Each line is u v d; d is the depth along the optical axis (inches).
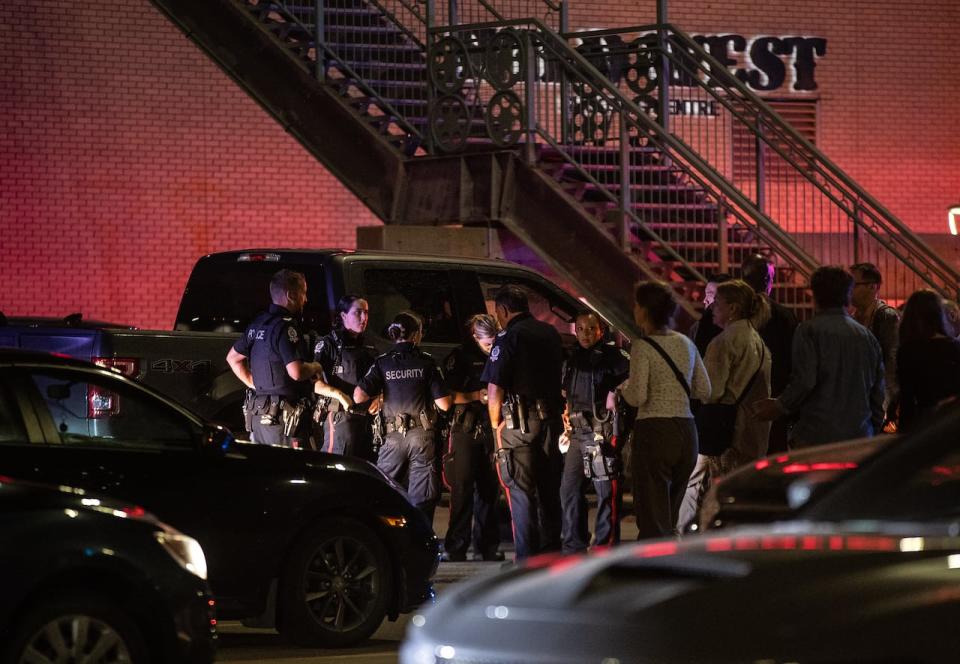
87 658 831.7
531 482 1460.4
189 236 3351.4
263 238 3395.7
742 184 3125.0
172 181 3341.5
